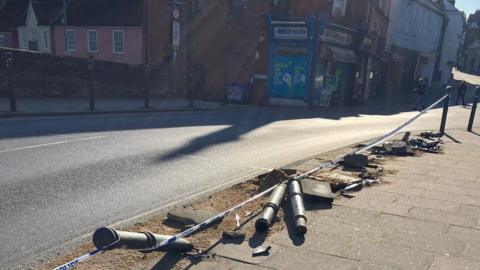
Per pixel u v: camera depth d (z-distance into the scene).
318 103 23.72
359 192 5.57
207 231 4.18
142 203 5.35
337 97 25.70
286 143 10.29
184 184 6.30
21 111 12.59
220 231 4.17
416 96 34.97
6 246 3.99
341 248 3.78
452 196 5.49
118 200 5.43
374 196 5.39
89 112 13.97
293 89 23.34
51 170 6.63
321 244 3.86
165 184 6.25
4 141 8.58
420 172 6.89
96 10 29.97
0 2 37.97
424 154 8.66
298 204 4.59
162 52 26.69
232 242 3.88
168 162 7.63
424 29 42.78
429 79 47.41
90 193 5.65
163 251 3.65
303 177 6.07
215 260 3.51
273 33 23.14
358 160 7.06
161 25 26.48
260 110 20.03
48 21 31.23
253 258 3.56
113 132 10.37
